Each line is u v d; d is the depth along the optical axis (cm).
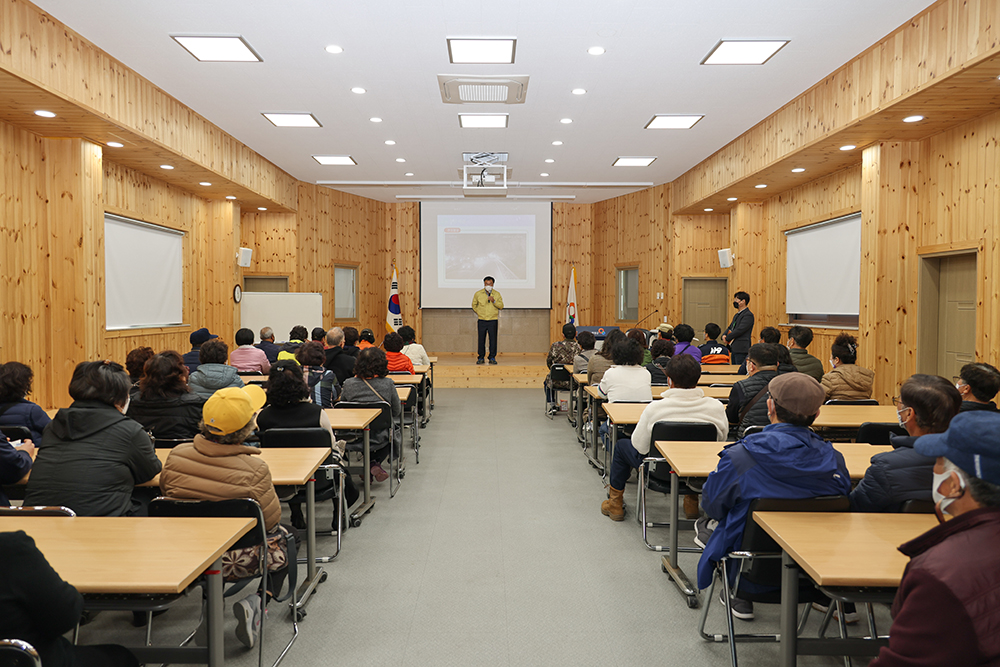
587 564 311
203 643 186
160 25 462
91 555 164
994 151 475
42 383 539
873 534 179
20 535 125
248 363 592
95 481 216
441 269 1265
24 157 523
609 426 434
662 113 671
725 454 211
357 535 352
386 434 431
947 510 110
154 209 749
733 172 787
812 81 575
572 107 653
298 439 317
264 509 221
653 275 1102
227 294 899
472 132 748
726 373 589
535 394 929
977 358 488
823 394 206
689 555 318
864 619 254
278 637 240
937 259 557
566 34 482
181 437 317
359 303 1205
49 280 543
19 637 122
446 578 294
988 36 373
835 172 714
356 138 774
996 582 96
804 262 788
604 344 550
